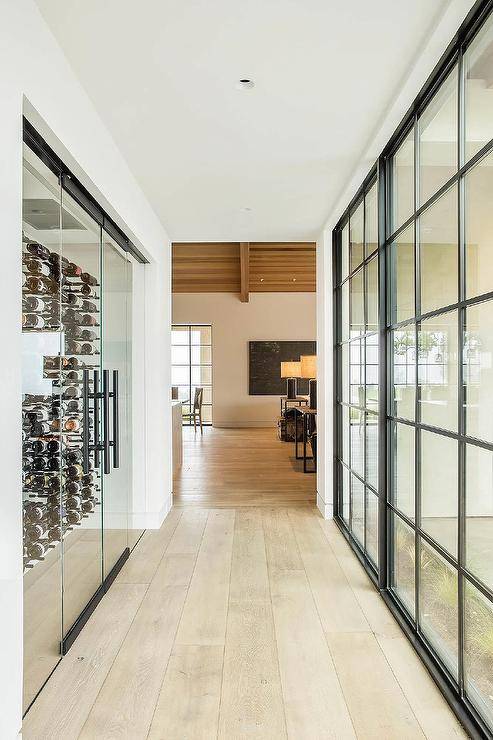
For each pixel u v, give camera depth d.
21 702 1.88
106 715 2.15
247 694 2.29
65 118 2.35
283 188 4.08
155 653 2.63
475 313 2.04
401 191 3.10
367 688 2.33
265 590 3.42
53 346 2.50
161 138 3.18
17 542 1.84
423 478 2.69
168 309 5.46
